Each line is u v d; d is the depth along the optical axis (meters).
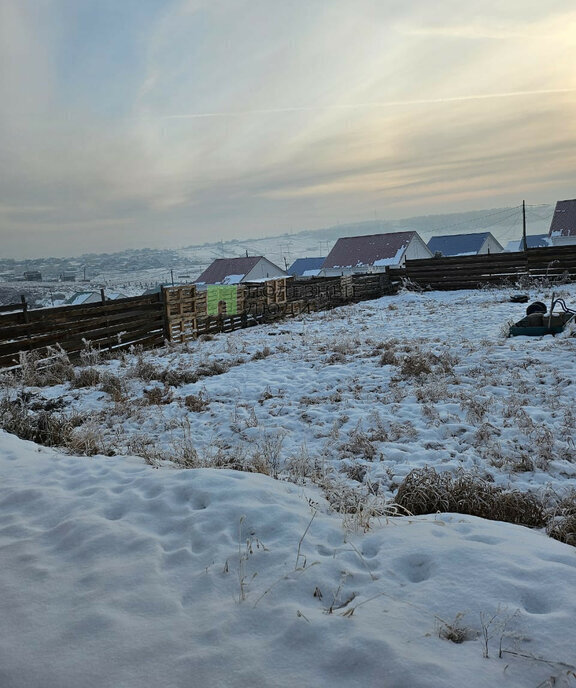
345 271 60.31
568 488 5.64
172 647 2.70
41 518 4.43
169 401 10.34
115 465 5.80
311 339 16.33
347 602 3.06
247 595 3.13
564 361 10.75
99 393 11.36
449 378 10.23
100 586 3.29
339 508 4.61
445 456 6.75
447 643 2.64
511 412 8.05
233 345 15.90
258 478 5.18
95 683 2.48
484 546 3.62
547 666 2.47
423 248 64.75
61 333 14.86
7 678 2.53
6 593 3.26
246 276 66.00
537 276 29.62
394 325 18.59
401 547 3.67
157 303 18.25
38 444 7.32
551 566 3.30
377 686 2.38
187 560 3.60
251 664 2.55
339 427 8.16
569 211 47.97
